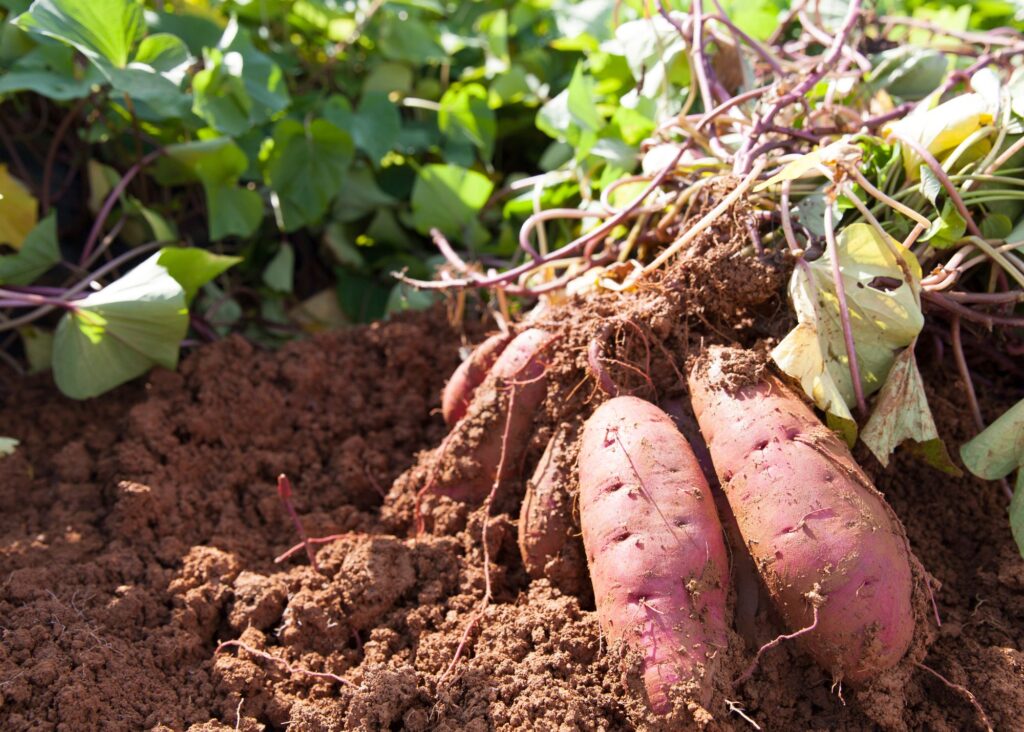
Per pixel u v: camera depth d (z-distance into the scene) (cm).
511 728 77
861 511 76
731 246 85
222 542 91
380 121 125
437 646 82
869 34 122
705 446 83
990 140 88
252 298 121
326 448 101
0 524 93
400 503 93
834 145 83
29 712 78
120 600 85
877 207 87
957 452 90
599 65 119
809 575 75
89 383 101
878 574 75
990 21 131
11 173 118
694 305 86
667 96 104
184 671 82
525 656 80
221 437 100
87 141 116
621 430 81
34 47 111
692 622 76
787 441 78
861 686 76
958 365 89
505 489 89
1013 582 83
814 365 81
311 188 118
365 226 126
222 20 128
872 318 82
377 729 78
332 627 84
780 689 78
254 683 81
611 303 88
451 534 89
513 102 135
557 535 84
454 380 95
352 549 88
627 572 77
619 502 79
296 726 78
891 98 101
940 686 79
